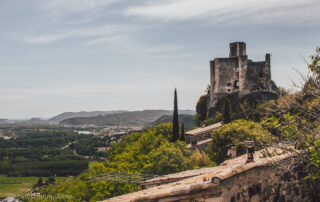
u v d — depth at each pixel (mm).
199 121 85375
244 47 77688
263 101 65250
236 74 73812
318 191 10688
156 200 7559
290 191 9914
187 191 7246
